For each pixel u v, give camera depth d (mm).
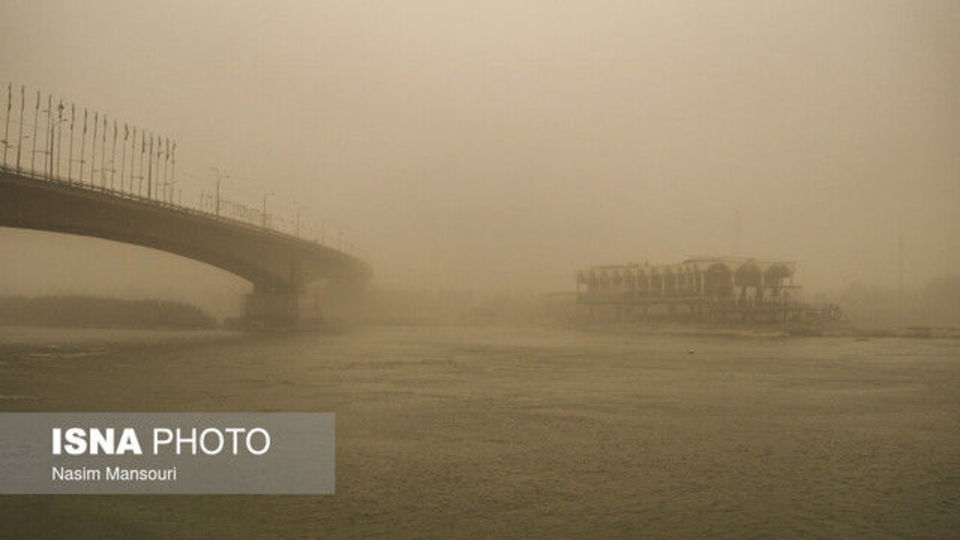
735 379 61781
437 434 35906
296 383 56656
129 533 21297
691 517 23000
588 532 21547
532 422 39594
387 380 59812
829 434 36500
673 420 40500
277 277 154500
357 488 25875
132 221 103125
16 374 59344
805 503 24516
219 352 89188
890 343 116688
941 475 28328
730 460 30672
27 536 21094
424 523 22219
